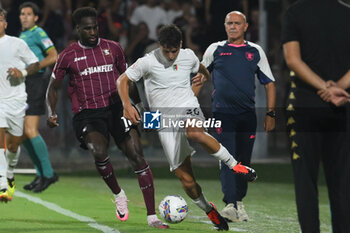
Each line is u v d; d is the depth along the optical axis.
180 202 16.89
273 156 37.78
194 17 37.25
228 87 18.66
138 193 25.53
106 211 20.38
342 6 12.38
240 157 19.36
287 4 39.09
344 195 12.52
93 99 17.61
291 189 27.86
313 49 12.41
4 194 19.38
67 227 17.16
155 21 37.81
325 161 12.89
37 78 24.86
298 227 17.98
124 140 17.36
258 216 20.16
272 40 39.16
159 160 36.19
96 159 17.23
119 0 38.22
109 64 17.80
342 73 12.41
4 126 20.22
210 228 17.23
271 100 18.97
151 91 16.39
